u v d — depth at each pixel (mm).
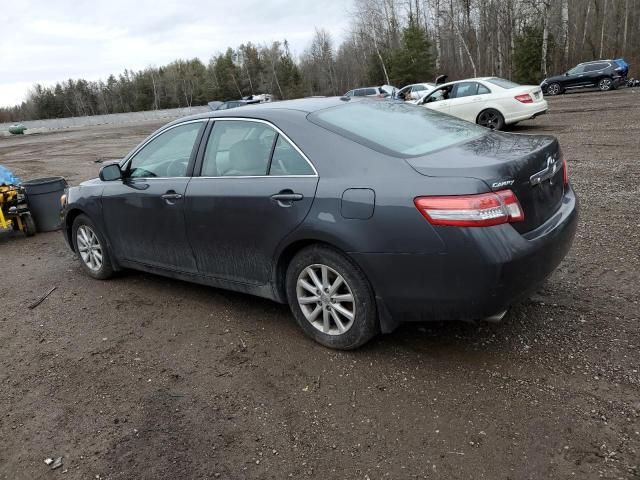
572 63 42688
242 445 2672
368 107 3924
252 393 3109
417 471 2391
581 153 9930
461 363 3191
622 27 43406
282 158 3502
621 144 10430
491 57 49375
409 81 49312
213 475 2480
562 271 4422
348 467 2459
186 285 4988
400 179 2951
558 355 3178
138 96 107000
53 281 5562
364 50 64438
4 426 3025
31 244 7512
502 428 2604
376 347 3471
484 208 2715
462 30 49781
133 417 2982
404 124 3695
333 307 3381
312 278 3436
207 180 3938
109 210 4812
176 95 101562
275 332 3836
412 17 56938
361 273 3162
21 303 4977
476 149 3236
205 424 2861
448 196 2768
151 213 4355
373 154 3152
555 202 3311
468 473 2350
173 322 4184
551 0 40281
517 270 2775
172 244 4285
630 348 3182
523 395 2836
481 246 2715
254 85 95125
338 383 3121
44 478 2576
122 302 4715
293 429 2756
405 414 2783
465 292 2820
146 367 3527
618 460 2340
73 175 15164
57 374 3549
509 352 3258
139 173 4613
